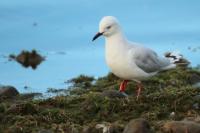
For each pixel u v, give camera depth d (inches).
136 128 539.2
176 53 741.9
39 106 654.5
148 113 616.7
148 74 684.1
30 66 938.1
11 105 650.2
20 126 586.2
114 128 562.6
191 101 644.7
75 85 807.1
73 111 642.2
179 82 767.7
